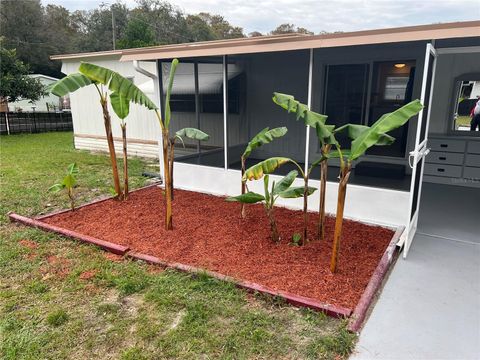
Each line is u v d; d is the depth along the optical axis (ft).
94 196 20.25
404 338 8.20
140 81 31.07
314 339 8.01
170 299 9.66
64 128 60.54
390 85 19.97
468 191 21.02
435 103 22.80
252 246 12.73
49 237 14.10
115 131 34.27
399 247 12.62
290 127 23.89
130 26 87.86
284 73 23.17
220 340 8.01
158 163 30.27
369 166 19.07
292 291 9.78
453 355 7.66
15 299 9.84
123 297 9.92
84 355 7.70
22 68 52.06
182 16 128.98
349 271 10.85
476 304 9.59
